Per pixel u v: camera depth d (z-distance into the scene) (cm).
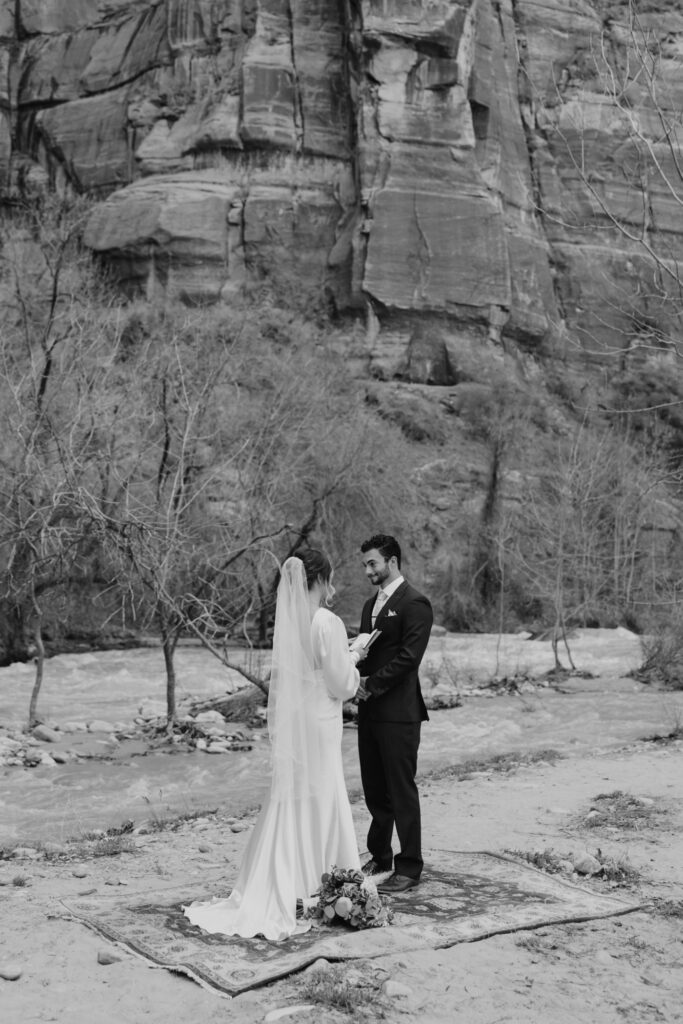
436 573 3200
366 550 571
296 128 4516
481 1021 386
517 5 4681
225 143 4472
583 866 602
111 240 4256
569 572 2719
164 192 4312
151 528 1374
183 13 4678
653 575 2916
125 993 405
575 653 2373
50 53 4931
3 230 3078
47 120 4816
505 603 3108
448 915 503
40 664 1428
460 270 4241
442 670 1952
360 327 4212
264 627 2216
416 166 4291
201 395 1611
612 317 4497
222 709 1541
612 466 3197
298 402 2459
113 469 1566
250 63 4494
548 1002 404
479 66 4447
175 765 1154
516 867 599
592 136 4622
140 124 4644
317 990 403
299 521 2409
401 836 550
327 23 4575
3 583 1659
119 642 2403
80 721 1482
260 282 4288
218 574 1536
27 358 1972
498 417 3716
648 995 415
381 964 436
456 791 874
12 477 1455
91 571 2106
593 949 466
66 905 523
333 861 517
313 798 514
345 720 1398
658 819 751
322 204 4441
